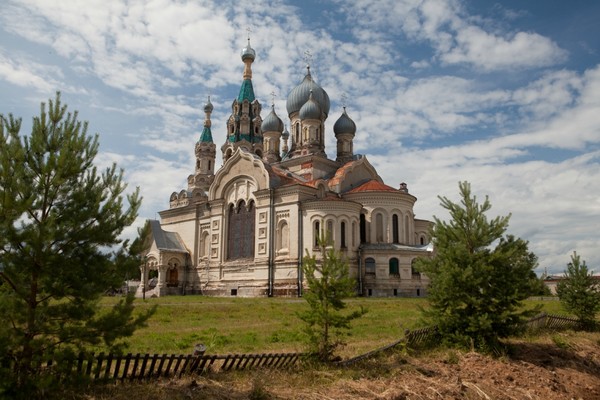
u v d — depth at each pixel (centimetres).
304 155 8188
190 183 10588
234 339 2583
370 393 1708
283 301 5553
